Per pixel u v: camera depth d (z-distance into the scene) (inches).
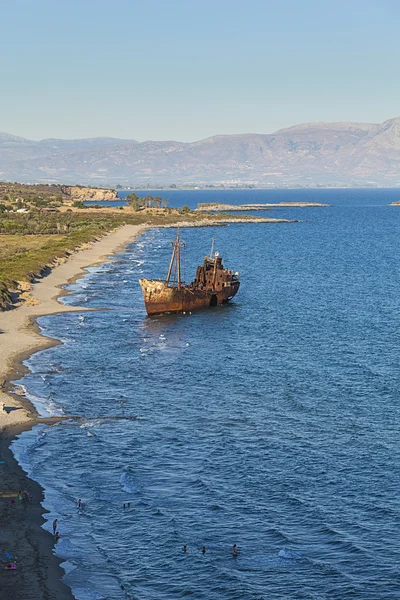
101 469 2177.7
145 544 1749.5
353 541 1777.8
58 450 2313.0
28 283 5605.3
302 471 2178.9
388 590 1581.0
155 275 6658.5
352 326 4407.0
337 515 1907.0
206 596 1549.0
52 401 2812.5
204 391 2989.7
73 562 1660.9
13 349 3641.7
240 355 3627.0
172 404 2807.6
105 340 3934.5
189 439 2429.9
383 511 1929.1
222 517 1888.5
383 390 3016.7
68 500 1967.3
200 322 4525.1
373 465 2226.9
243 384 3097.9
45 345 3759.8
